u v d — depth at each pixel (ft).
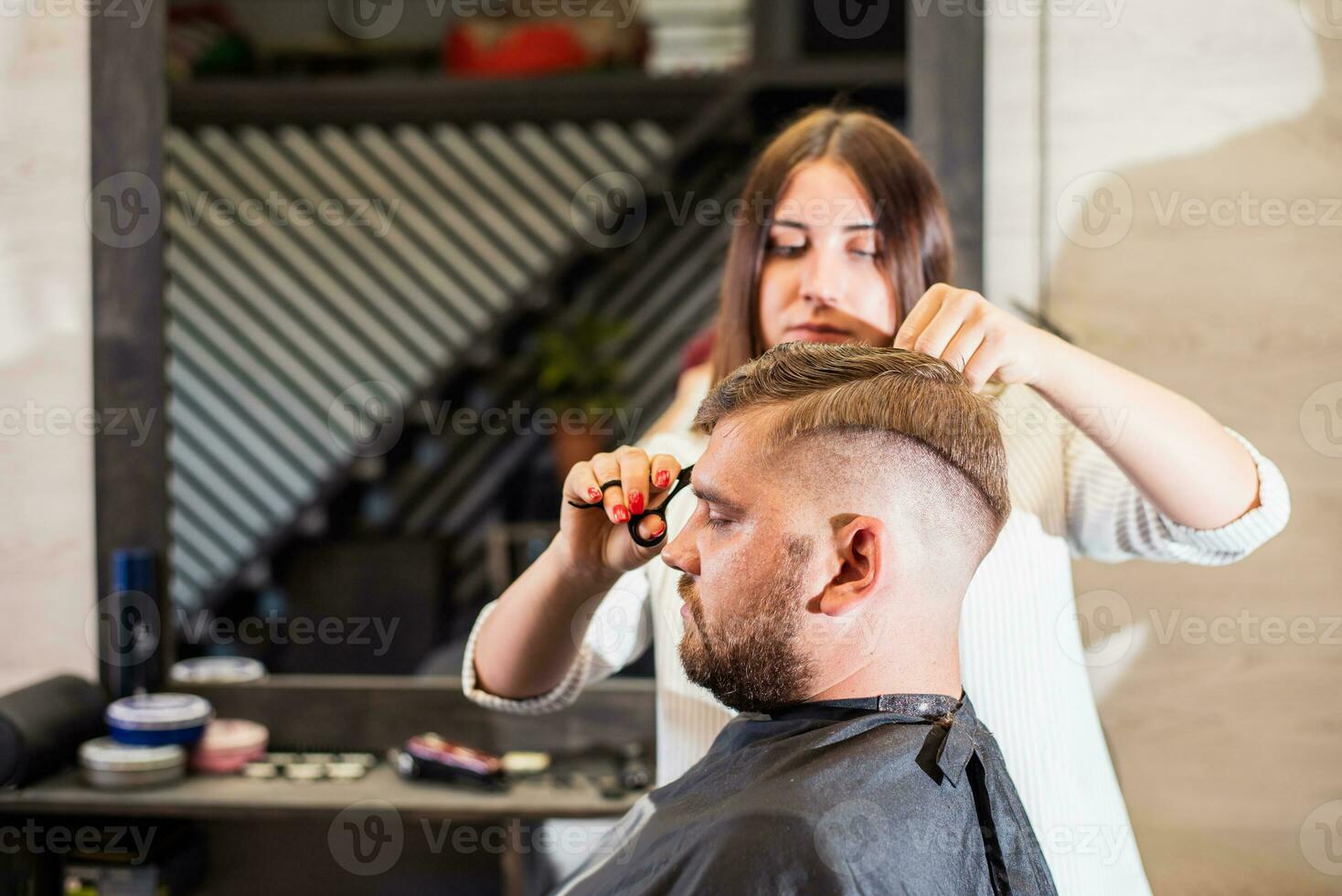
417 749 4.66
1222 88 4.68
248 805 4.35
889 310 3.30
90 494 5.17
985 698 3.16
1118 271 4.74
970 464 2.24
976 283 4.72
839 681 2.34
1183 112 4.69
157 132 5.06
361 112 8.14
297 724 5.05
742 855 2.12
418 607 6.32
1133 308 4.75
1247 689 4.75
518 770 4.73
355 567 6.47
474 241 8.71
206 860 5.14
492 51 8.07
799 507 2.26
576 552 2.75
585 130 8.71
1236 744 4.77
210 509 7.72
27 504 5.19
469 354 8.49
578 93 8.14
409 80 8.04
